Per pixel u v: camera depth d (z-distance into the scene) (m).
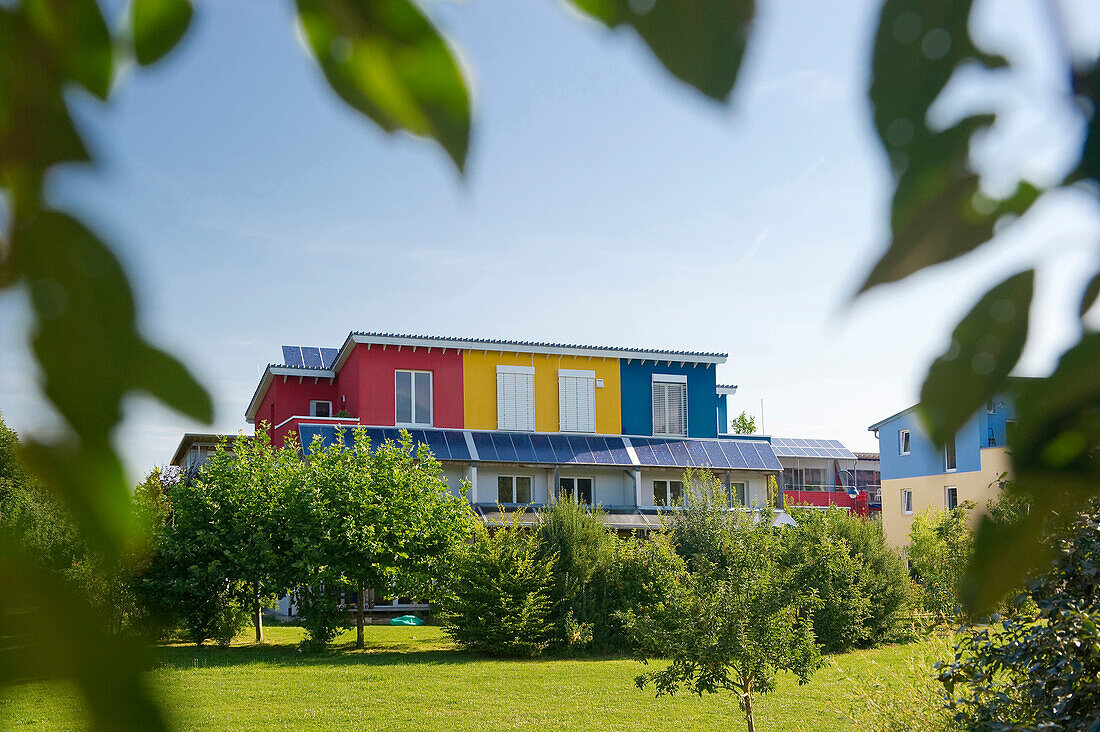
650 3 0.38
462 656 16.67
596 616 17.28
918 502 30.03
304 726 10.45
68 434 0.36
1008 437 0.49
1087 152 0.41
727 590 8.46
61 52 0.41
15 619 0.33
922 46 0.41
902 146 0.42
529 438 26.61
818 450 43.38
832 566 17.58
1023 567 0.55
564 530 18.00
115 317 0.37
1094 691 4.01
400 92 0.45
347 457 17.92
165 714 0.33
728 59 0.39
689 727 10.27
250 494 16.98
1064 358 0.46
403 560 17.41
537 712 11.26
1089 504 0.53
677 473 27.91
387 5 0.44
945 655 6.01
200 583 16.41
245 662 15.52
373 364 25.70
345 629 17.41
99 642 0.34
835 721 10.12
